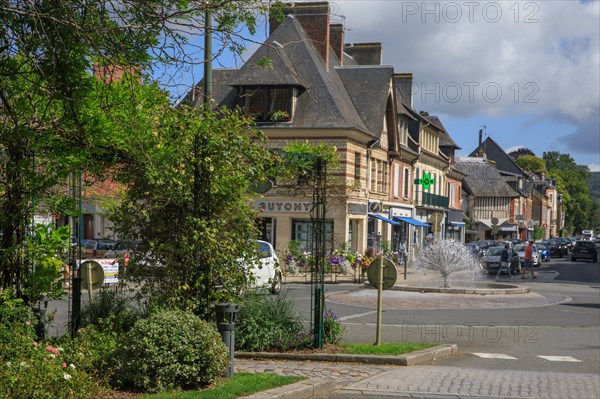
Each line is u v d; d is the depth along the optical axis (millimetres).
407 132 52656
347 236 39031
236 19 7957
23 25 7363
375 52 53188
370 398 9219
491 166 103188
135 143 9469
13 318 8617
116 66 7910
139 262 11094
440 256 27656
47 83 7734
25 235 8977
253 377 9445
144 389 8461
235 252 11133
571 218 177500
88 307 11664
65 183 9570
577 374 11523
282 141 38750
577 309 22578
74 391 7609
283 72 38312
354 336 15023
